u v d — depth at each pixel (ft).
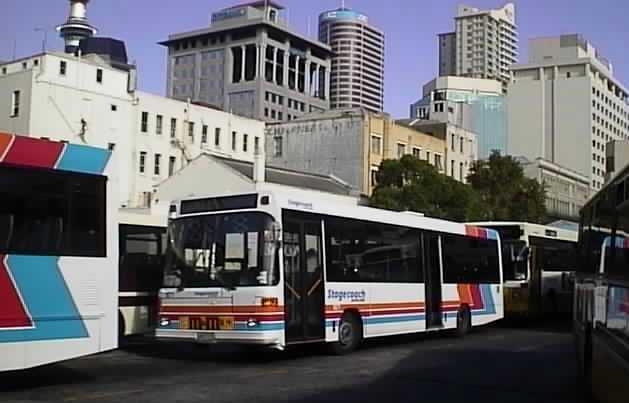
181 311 50.49
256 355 55.62
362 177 224.12
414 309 64.03
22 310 35.29
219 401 34.78
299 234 51.60
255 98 465.88
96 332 38.17
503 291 84.99
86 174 38.78
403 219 64.44
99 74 229.25
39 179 36.81
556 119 448.65
